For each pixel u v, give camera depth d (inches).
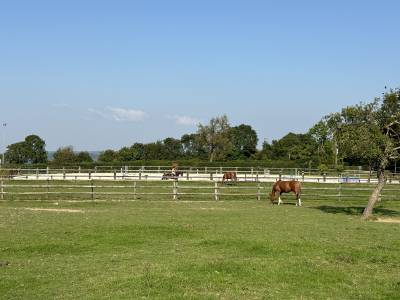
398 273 446.3
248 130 4313.5
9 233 649.6
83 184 1588.3
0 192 1224.2
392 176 1658.5
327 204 1197.7
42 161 3986.2
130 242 588.4
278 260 479.2
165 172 1998.0
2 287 393.4
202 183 1656.0
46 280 413.1
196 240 597.6
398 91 933.8
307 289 388.8
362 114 943.0
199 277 409.1
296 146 3513.8
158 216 862.5
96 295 365.7
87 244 574.9
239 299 355.6
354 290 390.9
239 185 1625.2
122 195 1314.0
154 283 390.3
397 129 948.0
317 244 565.9
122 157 3698.3
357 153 914.7
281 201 1243.8
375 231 708.0
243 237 614.9
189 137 4141.2
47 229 683.4
